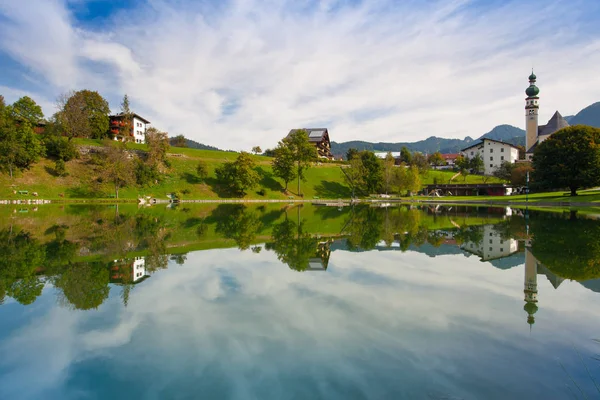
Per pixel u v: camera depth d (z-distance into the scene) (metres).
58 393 4.90
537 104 128.38
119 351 6.05
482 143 141.62
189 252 15.02
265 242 17.97
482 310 7.95
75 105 87.00
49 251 15.07
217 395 4.75
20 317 7.62
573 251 15.01
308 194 91.00
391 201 81.25
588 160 56.06
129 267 12.16
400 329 6.85
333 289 9.55
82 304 8.39
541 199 61.19
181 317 7.52
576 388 4.92
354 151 135.12
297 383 5.00
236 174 78.88
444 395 4.74
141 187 71.12
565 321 7.33
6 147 58.12
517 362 5.64
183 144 143.25
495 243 17.36
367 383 5.00
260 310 7.91
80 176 67.00
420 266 12.38
